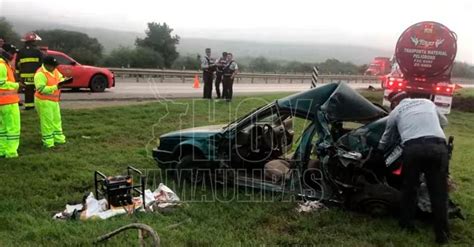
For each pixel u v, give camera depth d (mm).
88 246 4523
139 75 25141
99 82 17250
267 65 48938
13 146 7766
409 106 5164
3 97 7562
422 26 13883
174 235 4824
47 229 4848
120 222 5121
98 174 6242
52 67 8414
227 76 15156
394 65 15906
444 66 13930
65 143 8938
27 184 6414
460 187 7117
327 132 5766
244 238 4891
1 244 4516
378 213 5453
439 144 4852
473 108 18594
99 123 10891
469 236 5102
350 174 5617
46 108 8398
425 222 5441
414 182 4992
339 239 4906
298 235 4992
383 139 5375
